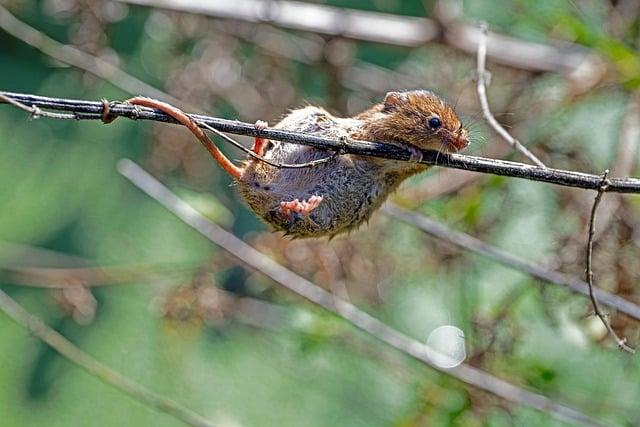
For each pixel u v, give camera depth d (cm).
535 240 1226
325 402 1354
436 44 1368
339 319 1091
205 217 1096
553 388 1047
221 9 1373
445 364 1048
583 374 1164
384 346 1220
